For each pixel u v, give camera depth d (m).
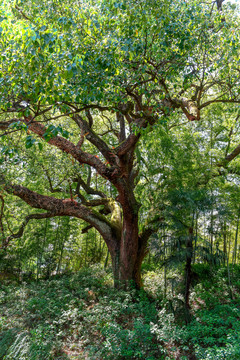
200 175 9.17
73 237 16.83
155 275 13.25
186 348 5.95
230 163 11.32
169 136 10.41
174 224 7.87
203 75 7.00
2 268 15.27
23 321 8.41
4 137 5.62
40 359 6.10
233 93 7.66
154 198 10.60
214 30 6.64
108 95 5.88
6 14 4.09
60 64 3.88
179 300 7.75
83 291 10.52
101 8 5.75
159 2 5.52
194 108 6.79
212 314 7.72
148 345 6.45
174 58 6.31
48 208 10.73
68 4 6.05
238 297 8.92
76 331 7.85
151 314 8.28
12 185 9.80
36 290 11.50
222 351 5.30
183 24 5.87
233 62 6.89
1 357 6.14
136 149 11.62
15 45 3.90
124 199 10.44
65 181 11.82
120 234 11.80
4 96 4.57
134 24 5.54
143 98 10.94
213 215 9.16
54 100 4.28
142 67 5.58
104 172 9.39
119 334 6.61
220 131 10.50
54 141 9.07
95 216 11.76
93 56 5.03
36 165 10.59
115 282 11.02
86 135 9.89
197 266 11.36
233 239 12.26
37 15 6.10
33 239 14.61
